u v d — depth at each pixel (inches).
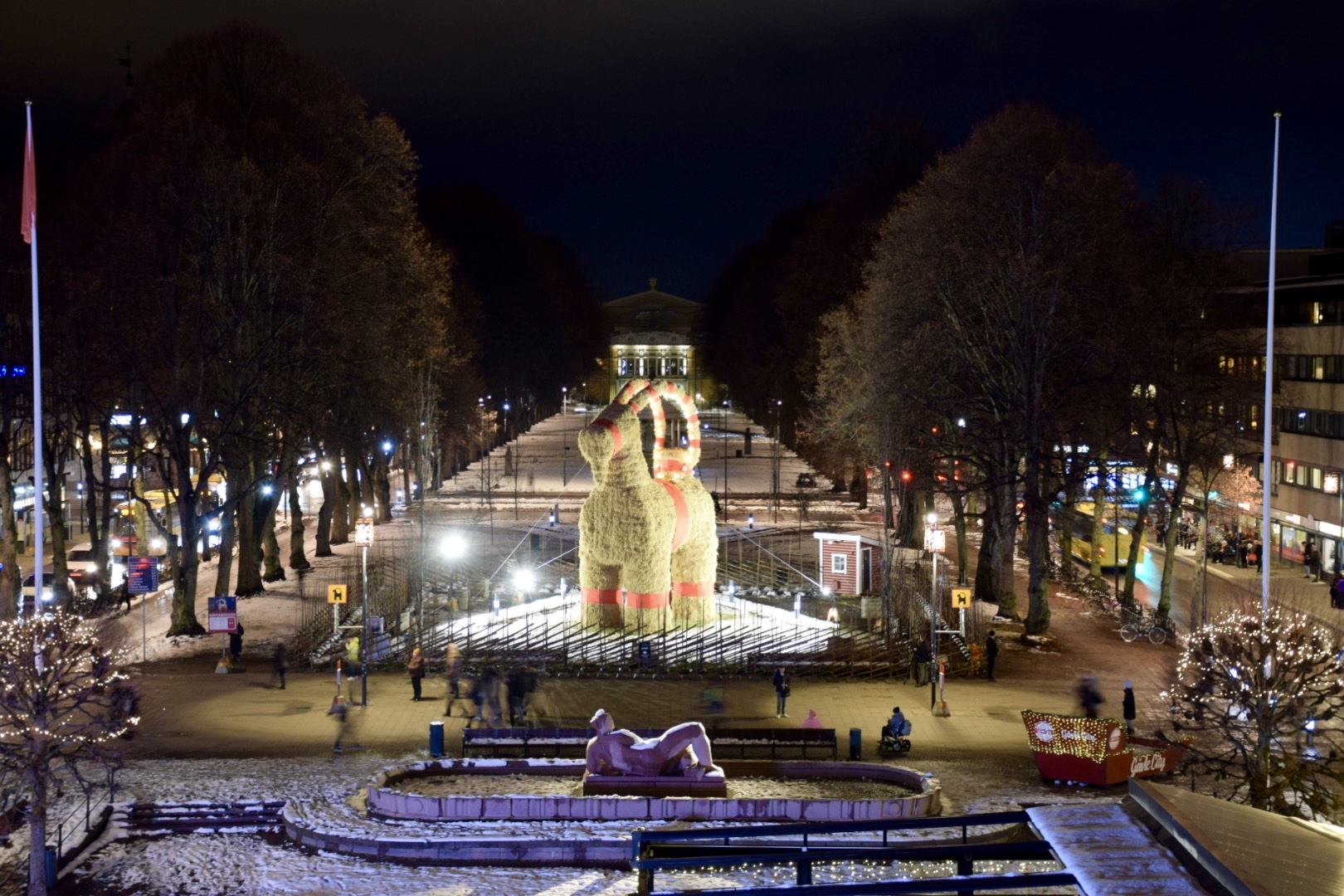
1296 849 629.0
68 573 2532.0
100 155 2311.8
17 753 1096.2
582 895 1024.2
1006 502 2377.0
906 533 3309.5
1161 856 629.3
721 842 834.8
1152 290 2256.4
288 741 1541.6
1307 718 1226.6
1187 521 3341.5
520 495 4488.2
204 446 2506.2
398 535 3548.2
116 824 1238.3
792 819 1204.5
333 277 2495.1
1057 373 2365.9
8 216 2214.6
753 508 4124.0
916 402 2440.9
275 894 1051.3
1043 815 692.7
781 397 5073.8
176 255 2197.3
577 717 1649.9
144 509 2933.1
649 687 1828.2
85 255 2240.4
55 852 1091.9
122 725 1192.8
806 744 1480.1
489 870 1104.8
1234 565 3061.0
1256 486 3006.9
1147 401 2313.0
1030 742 1444.4
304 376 2476.6
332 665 1937.7
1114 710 1695.4
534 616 2299.5
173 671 1913.1
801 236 4658.0
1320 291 2898.6
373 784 1278.3
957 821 702.5
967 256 2285.9
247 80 2482.8
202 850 1165.7
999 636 2153.1
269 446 2442.2
